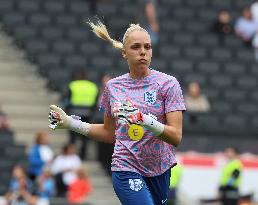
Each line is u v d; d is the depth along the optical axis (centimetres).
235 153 4862
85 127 1925
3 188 5019
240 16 7100
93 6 6712
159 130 1761
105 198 4966
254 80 6384
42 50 6234
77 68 6125
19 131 5444
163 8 6969
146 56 1819
